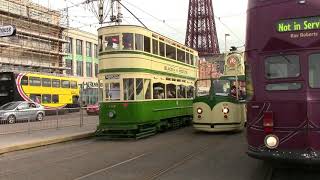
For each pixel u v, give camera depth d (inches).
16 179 411.8
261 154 344.5
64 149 653.9
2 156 592.4
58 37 2783.0
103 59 779.4
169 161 510.3
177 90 973.2
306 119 332.8
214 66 2060.8
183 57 1030.4
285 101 340.5
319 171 433.4
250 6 363.3
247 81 369.7
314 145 329.7
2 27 738.8
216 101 819.4
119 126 760.3
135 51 770.2
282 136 339.9
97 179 404.5
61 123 966.4
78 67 3090.6
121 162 507.5
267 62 351.6
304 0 337.4
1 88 1615.4
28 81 1662.2
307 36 336.2
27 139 721.6
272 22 348.2
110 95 770.2
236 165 476.1
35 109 1262.3
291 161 332.8
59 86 1841.8
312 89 334.3
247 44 364.8
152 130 823.1
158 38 860.0
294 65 340.8
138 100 767.1
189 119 1079.0
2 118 1168.8
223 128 817.5
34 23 2564.0
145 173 433.4
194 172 436.5
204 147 636.1
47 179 408.5
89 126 1004.6
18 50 2431.1
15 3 2433.6
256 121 354.3
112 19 1198.3
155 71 837.8
